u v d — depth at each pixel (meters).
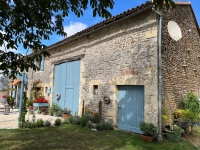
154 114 5.50
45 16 3.08
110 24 7.11
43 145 4.66
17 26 2.75
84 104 8.35
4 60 2.44
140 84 6.00
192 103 6.34
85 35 8.59
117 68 6.92
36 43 2.86
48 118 8.98
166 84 5.92
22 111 6.77
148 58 5.86
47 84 11.62
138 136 5.72
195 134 6.09
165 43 6.03
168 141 5.24
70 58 9.62
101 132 6.18
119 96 6.91
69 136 5.61
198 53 8.29
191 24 7.89
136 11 6.08
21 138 5.25
